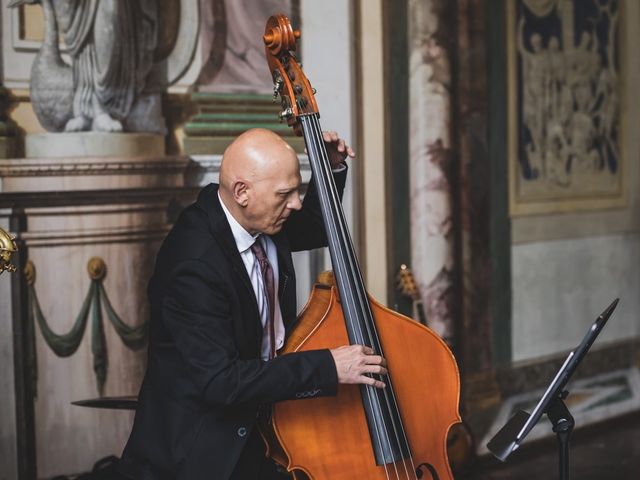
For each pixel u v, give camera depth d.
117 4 6.09
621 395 9.19
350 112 7.08
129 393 6.34
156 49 6.29
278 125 6.85
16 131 5.81
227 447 3.89
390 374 4.01
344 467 3.86
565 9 8.71
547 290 8.70
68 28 5.95
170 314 3.81
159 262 4.02
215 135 6.57
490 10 7.99
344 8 7.00
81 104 6.02
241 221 3.91
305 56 6.85
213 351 3.71
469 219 7.90
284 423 3.84
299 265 6.90
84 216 6.08
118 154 6.16
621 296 9.45
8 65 5.77
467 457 7.20
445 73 7.62
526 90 8.38
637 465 7.65
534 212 8.52
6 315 5.84
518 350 8.43
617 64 9.30
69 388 6.12
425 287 7.64
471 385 7.94
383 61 7.21
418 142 7.51
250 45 6.70
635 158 9.56
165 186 6.37
